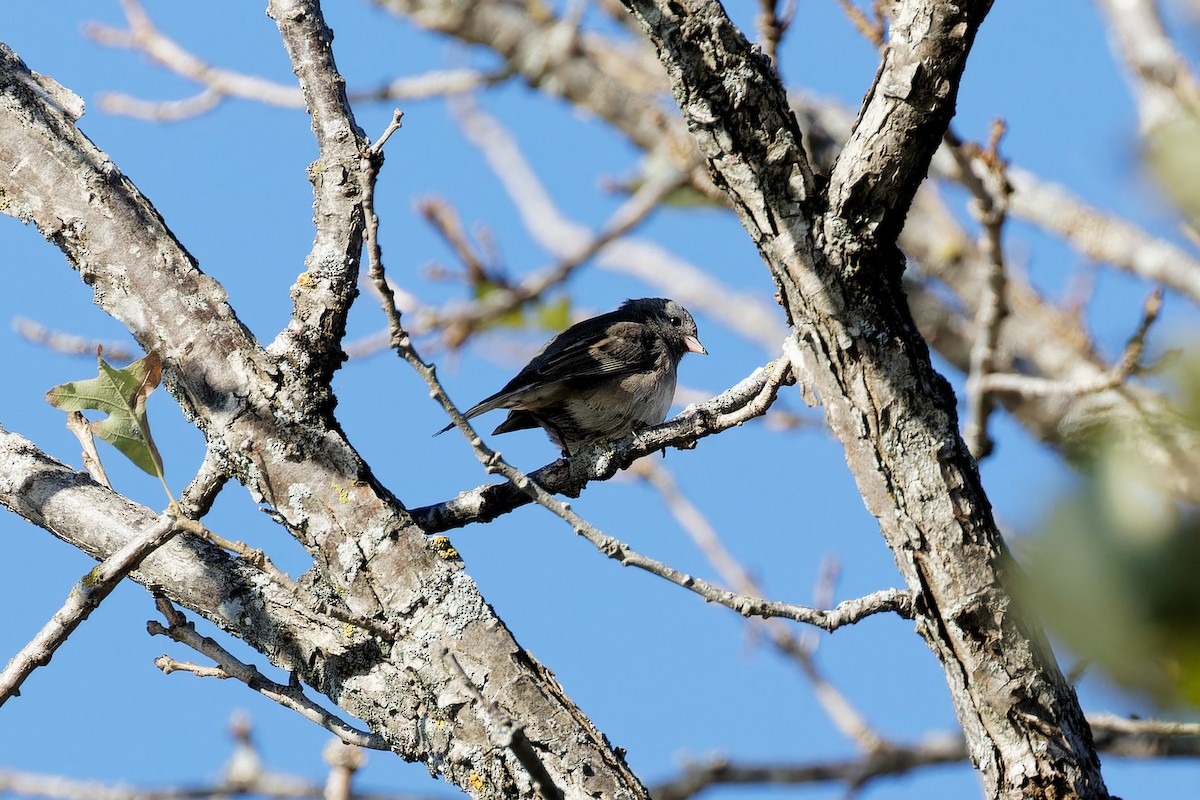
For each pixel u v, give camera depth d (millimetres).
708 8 7301
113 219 8633
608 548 7312
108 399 7543
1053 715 7434
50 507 8656
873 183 7348
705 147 7531
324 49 9047
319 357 8500
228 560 8516
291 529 8266
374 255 7008
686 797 14086
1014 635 7453
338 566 8164
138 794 11133
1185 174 4414
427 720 7871
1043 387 11133
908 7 7203
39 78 8977
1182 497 3963
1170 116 6633
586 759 7680
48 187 8664
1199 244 5102
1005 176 11711
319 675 8133
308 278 8578
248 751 11453
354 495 8258
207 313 8516
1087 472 4121
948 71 7133
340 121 8883
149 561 8477
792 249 7531
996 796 7465
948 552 7496
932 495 7543
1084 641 3951
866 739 14219
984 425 12062
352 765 8609
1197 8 5223
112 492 8805
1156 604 3865
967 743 7699
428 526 9445
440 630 7957
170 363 8430
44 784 11227
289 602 8297
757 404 9227
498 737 6449
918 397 7605
